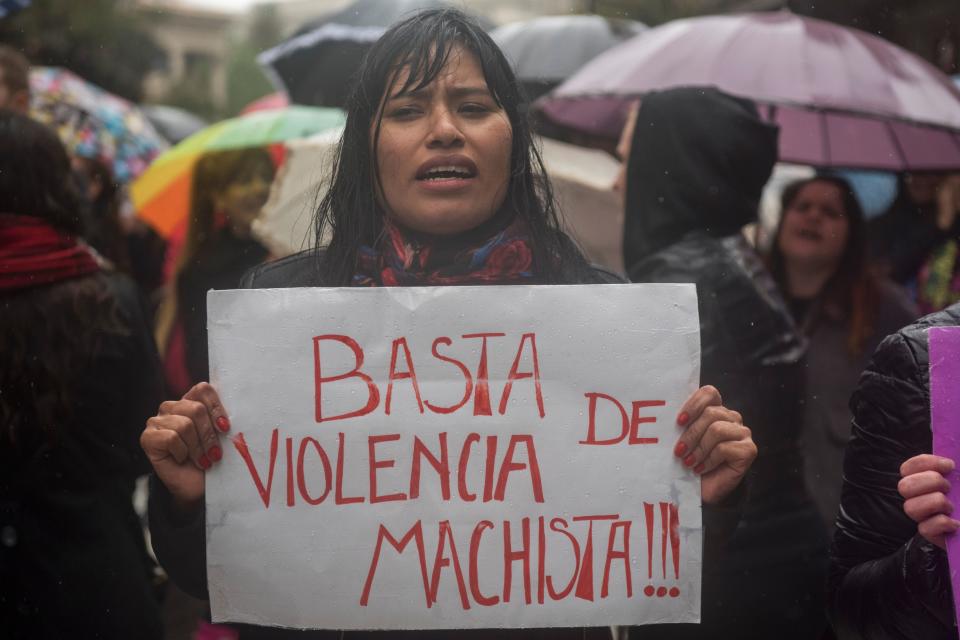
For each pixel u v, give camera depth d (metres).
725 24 3.90
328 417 1.75
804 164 4.34
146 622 2.49
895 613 1.66
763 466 2.45
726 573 2.41
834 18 6.83
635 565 1.75
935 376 1.59
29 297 2.39
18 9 5.36
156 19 19.84
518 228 1.87
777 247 4.03
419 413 1.76
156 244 6.49
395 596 1.74
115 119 7.18
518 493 1.75
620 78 3.86
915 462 1.57
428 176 1.78
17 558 2.33
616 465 1.75
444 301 1.77
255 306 1.76
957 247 4.93
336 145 1.96
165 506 1.78
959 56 7.46
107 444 2.47
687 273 2.52
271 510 1.74
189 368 3.13
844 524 1.81
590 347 1.77
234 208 4.45
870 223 5.25
